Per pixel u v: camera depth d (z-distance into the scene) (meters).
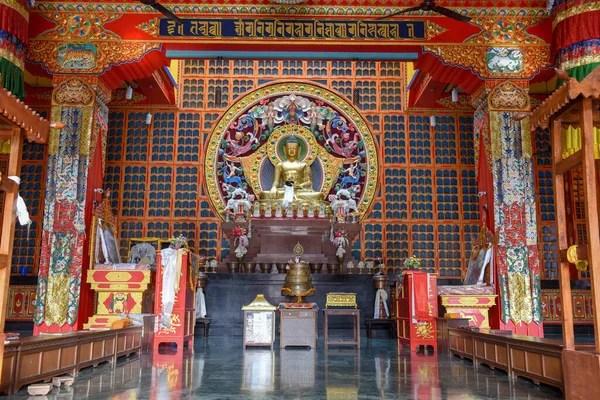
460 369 6.94
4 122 5.16
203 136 15.66
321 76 16.09
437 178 15.64
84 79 10.68
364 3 10.99
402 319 10.16
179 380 5.98
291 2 10.86
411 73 15.97
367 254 15.19
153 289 10.48
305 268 10.34
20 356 5.20
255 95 15.93
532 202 10.54
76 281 10.00
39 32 10.74
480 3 11.03
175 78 15.80
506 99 10.84
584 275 14.32
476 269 10.99
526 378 6.10
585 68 9.95
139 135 15.55
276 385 5.68
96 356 6.87
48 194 10.27
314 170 16.17
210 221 15.22
